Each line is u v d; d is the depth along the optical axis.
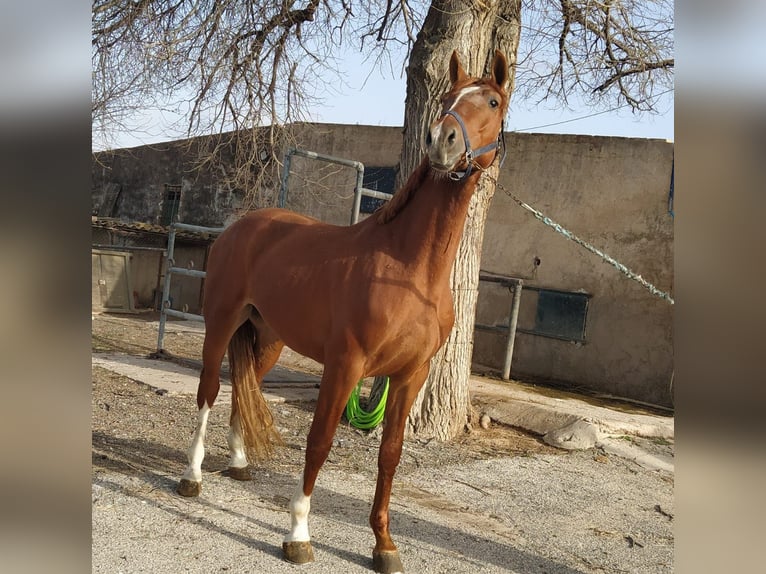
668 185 8.52
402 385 2.92
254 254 3.41
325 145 11.76
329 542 3.04
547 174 9.50
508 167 9.80
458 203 2.73
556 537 3.50
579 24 7.16
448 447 5.12
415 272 2.76
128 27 6.57
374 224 2.96
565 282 9.27
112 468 3.68
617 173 8.93
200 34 6.49
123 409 5.06
